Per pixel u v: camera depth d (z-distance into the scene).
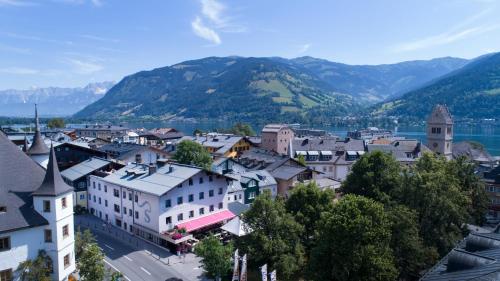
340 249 49.88
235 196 96.62
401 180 74.94
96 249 51.84
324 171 140.62
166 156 140.62
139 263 66.94
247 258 59.72
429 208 64.94
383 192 76.56
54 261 47.78
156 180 80.12
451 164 82.81
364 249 49.19
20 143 134.12
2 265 44.41
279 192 108.69
